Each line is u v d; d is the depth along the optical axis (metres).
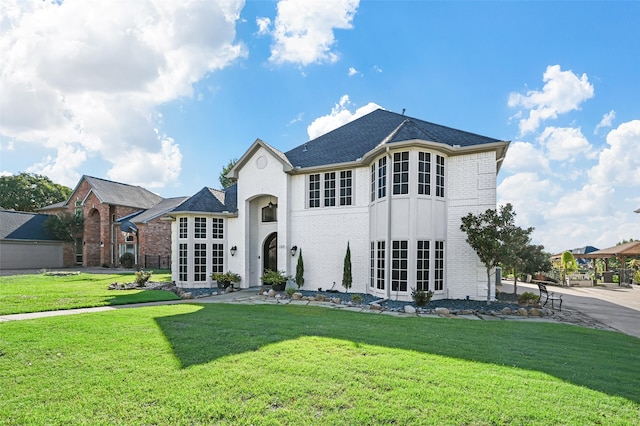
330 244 16.53
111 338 6.94
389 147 13.57
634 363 5.86
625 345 7.25
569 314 11.68
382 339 7.06
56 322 8.53
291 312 10.67
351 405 4.08
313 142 20.03
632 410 4.02
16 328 7.80
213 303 13.09
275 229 19.22
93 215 39.94
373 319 9.62
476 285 13.56
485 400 4.21
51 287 17.12
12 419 3.77
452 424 3.68
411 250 13.22
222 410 3.95
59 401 4.18
